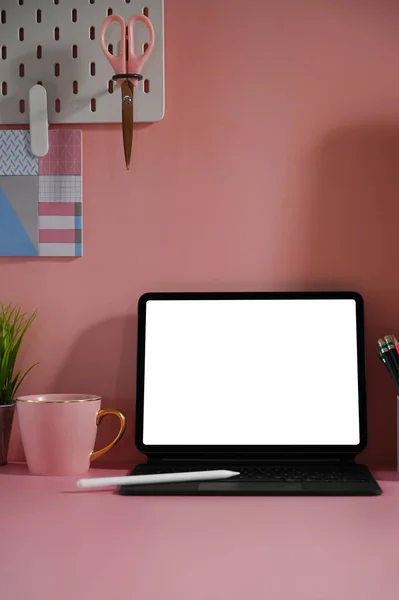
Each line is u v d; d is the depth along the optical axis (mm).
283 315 1010
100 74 1067
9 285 1090
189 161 1068
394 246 1050
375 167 1052
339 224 1056
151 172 1072
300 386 994
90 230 1079
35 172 1079
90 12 1067
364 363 995
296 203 1058
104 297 1078
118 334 1075
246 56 1063
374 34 1051
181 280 1070
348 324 1005
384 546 668
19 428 1070
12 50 1079
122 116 1024
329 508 798
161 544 677
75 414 946
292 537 695
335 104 1056
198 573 604
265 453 983
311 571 607
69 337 1082
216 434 989
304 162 1058
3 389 1034
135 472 933
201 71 1065
